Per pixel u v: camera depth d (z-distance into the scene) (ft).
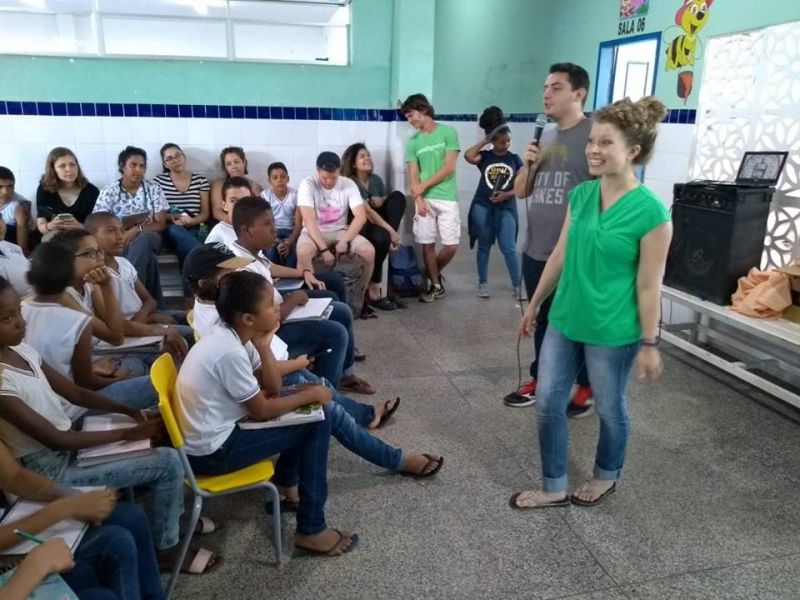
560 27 17.89
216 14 14.88
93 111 14.51
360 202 13.85
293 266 13.96
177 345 8.39
